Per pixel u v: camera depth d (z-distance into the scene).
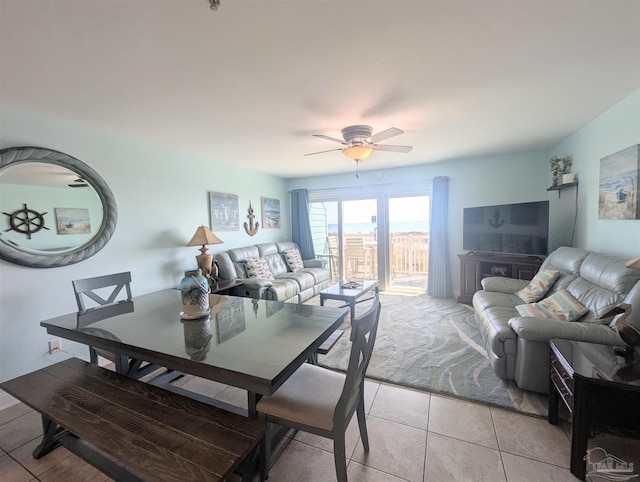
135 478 1.39
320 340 1.60
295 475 1.49
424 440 1.70
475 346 2.87
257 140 3.17
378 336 3.19
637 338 1.48
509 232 3.95
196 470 1.02
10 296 2.18
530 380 1.99
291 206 5.91
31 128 2.29
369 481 1.44
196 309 1.89
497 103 2.33
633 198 2.22
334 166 4.76
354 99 2.19
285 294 3.91
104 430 1.23
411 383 2.26
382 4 1.24
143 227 3.13
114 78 1.80
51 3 1.17
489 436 1.71
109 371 1.73
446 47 1.57
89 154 2.65
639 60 1.74
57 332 1.80
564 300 2.33
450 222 4.72
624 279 1.95
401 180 5.05
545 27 1.42
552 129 3.07
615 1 1.25
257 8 1.23
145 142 3.15
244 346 1.48
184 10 1.24
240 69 1.74
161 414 1.33
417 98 2.20
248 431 1.22
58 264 2.40
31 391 1.53
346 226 5.70
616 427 1.36
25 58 1.56
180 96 2.07
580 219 3.16
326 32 1.42
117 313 2.05
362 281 4.28
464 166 4.56
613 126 2.47
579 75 1.92
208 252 3.96
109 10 1.22
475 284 4.20
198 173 3.85
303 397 1.42
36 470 1.57
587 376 1.36
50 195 2.38
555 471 1.46
